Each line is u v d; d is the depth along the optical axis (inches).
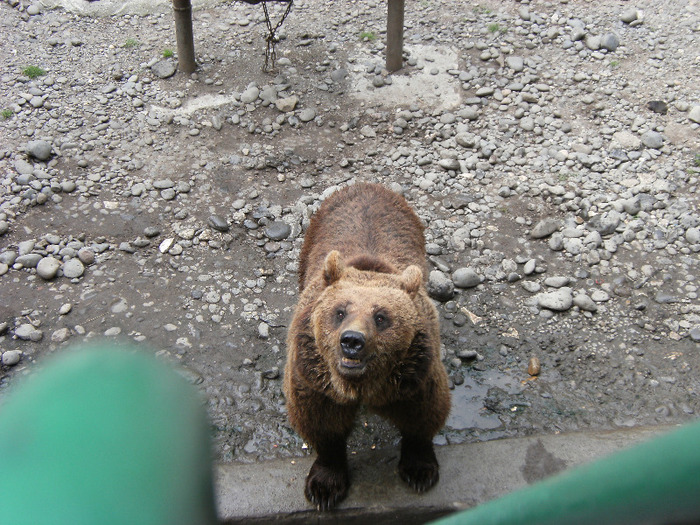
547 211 141.5
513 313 123.1
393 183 146.9
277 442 103.5
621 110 162.6
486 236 137.0
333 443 89.4
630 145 152.9
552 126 159.6
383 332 76.3
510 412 107.0
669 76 170.7
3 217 134.3
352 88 170.1
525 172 149.9
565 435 100.3
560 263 131.2
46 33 186.2
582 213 139.3
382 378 79.6
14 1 193.8
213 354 116.2
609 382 111.1
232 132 159.6
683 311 120.7
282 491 93.1
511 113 163.8
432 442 96.0
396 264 97.7
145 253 132.6
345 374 74.1
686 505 18.8
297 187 147.9
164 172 148.7
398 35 168.4
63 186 141.8
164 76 171.5
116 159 150.7
